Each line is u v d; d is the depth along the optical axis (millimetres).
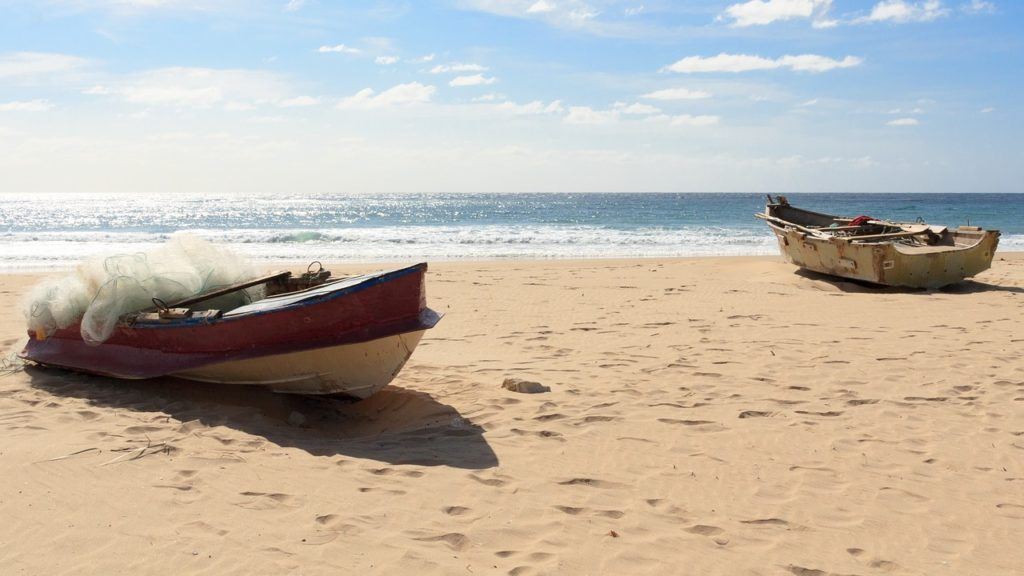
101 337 7371
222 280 7965
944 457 5727
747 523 4551
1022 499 4977
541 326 11289
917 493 5051
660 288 15875
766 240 33094
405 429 6242
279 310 6477
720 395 7320
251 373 6922
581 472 5289
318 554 3957
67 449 5363
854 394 7395
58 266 22297
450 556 3998
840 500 4922
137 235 36000
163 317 7188
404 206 93438
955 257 15586
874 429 6355
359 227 45062
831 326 11336
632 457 5609
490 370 8305
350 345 6453
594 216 60625
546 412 6652
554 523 4453
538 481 5098
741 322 11656
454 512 4566
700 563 4031
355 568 3824
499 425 6285
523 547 4137
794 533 4438
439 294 14891
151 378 7410
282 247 29406
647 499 4859
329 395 7012
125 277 7465
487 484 5027
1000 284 16688
